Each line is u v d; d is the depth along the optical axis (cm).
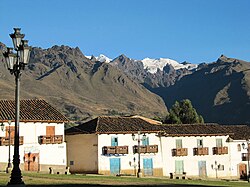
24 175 4166
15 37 2105
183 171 7019
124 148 6444
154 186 3366
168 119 10881
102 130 6344
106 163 6334
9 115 5775
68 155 6656
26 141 5834
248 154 7212
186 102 11069
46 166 5931
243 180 7169
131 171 6494
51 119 6012
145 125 6906
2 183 3009
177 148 6988
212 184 4600
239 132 7994
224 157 7506
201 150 7212
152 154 6725
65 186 3006
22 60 2098
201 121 11162
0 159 5631
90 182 3516
